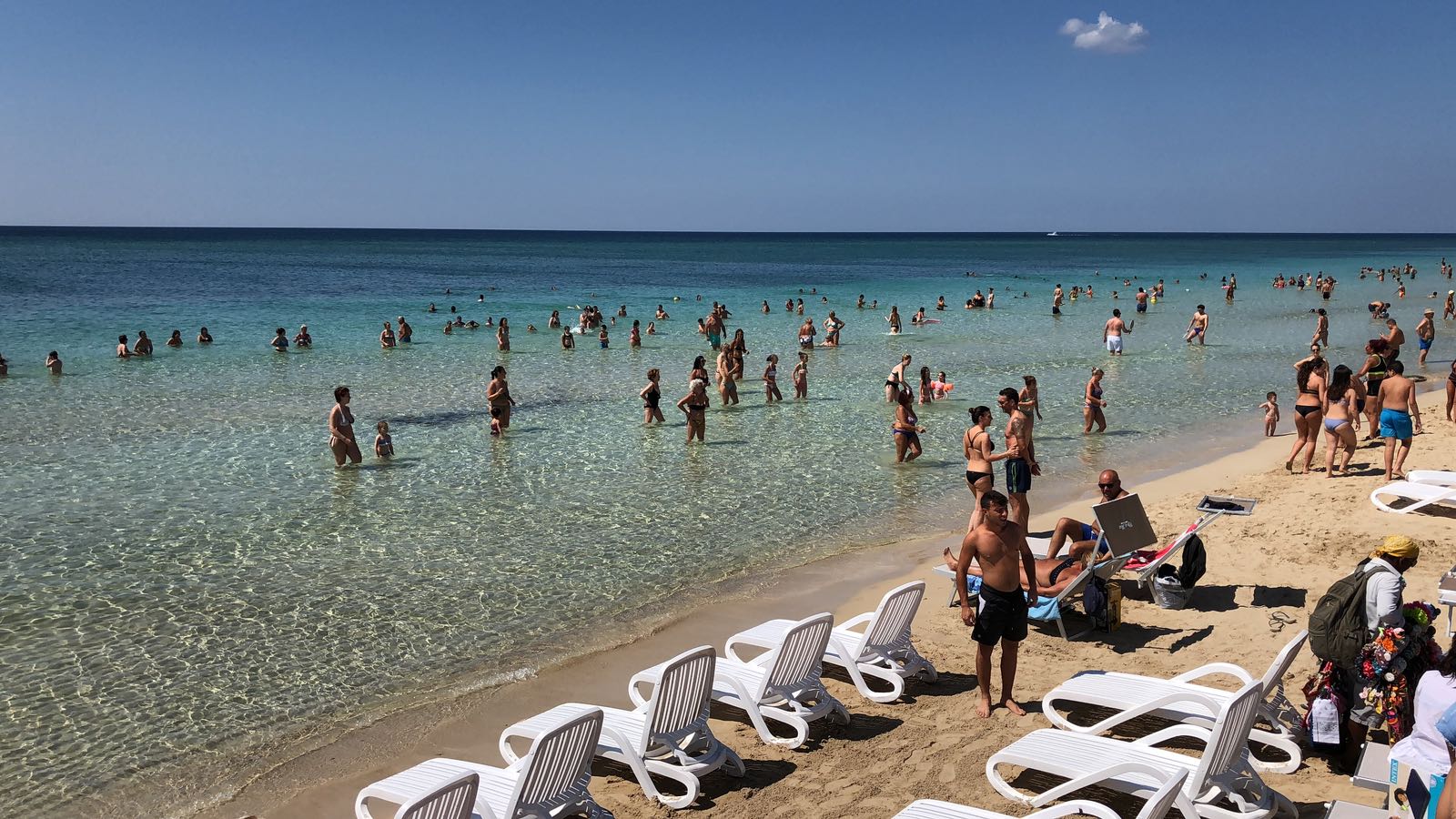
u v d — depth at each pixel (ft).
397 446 61.05
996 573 23.50
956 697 25.48
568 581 36.58
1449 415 59.52
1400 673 19.42
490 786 19.30
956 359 105.60
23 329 124.77
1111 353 108.78
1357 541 35.83
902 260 418.72
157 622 32.68
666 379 91.40
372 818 21.11
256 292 199.11
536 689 27.58
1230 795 18.52
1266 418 61.77
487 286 233.96
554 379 91.56
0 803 22.06
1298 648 20.84
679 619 32.81
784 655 23.27
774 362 78.89
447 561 38.86
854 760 22.27
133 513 45.55
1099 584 29.48
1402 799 15.80
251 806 21.81
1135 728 23.26
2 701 26.96
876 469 54.95
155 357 102.99
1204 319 118.52
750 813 20.13
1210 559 35.76
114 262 319.06
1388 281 246.27
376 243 613.52
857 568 37.91
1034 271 322.75
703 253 498.28
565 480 52.37
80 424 67.15
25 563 38.42
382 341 114.42
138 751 24.35
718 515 45.47
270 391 82.12
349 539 41.75
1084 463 56.18
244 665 29.30
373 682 28.14
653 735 20.99
